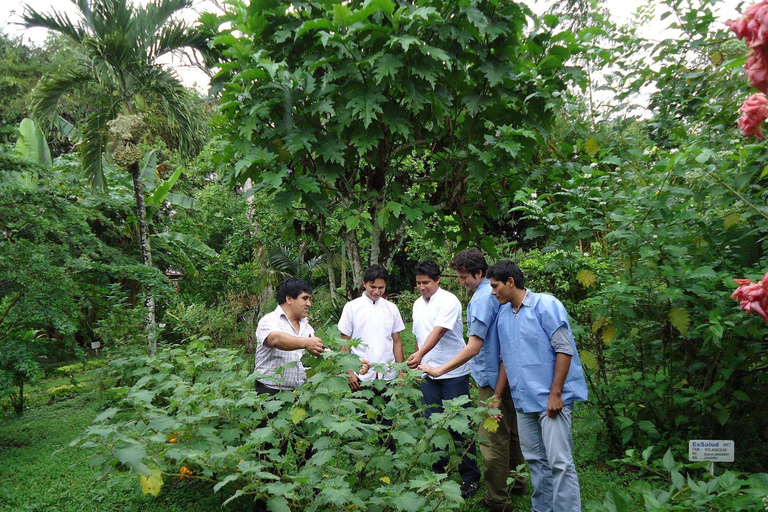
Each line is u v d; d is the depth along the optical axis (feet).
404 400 9.62
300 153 13.79
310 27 12.37
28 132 32.99
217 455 8.13
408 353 19.44
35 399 28.45
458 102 14.48
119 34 24.97
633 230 12.84
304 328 13.07
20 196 18.66
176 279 37.45
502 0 13.33
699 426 13.65
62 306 18.92
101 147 26.96
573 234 13.74
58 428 21.99
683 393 14.05
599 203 13.34
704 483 6.06
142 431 8.77
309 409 9.78
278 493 7.56
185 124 28.76
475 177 13.97
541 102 13.96
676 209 12.02
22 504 13.98
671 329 13.53
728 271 12.37
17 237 19.27
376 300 13.84
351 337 13.67
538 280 21.54
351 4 13.64
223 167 15.75
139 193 26.05
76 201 26.05
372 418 10.16
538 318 10.41
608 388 14.33
